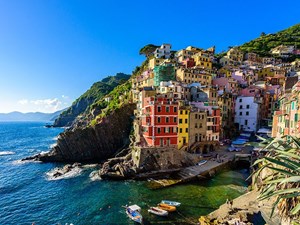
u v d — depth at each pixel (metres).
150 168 53.94
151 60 115.62
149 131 58.22
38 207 40.34
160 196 41.31
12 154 97.69
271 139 19.25
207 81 92.56
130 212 34.19
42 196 45.41
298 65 115.88
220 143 71.44
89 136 81.75
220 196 40.44
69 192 46.81
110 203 39.47
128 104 87.62
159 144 57.81
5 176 60.94
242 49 160.00
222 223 26.64
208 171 51.22
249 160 56.62
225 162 55.69
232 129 81.25
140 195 42.25
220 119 75.44
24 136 179.25
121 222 32.81
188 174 50.84
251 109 80.62
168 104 58.91
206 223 28.59
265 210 27.58
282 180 10.96
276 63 129.00
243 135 77.12
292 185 12.95
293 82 63.84
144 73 110.50
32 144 130.62
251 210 28.61
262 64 127.75
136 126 68.88
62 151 79.69
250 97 81.06
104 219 34.16
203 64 107.12
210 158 59.19
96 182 51.38
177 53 130.88
